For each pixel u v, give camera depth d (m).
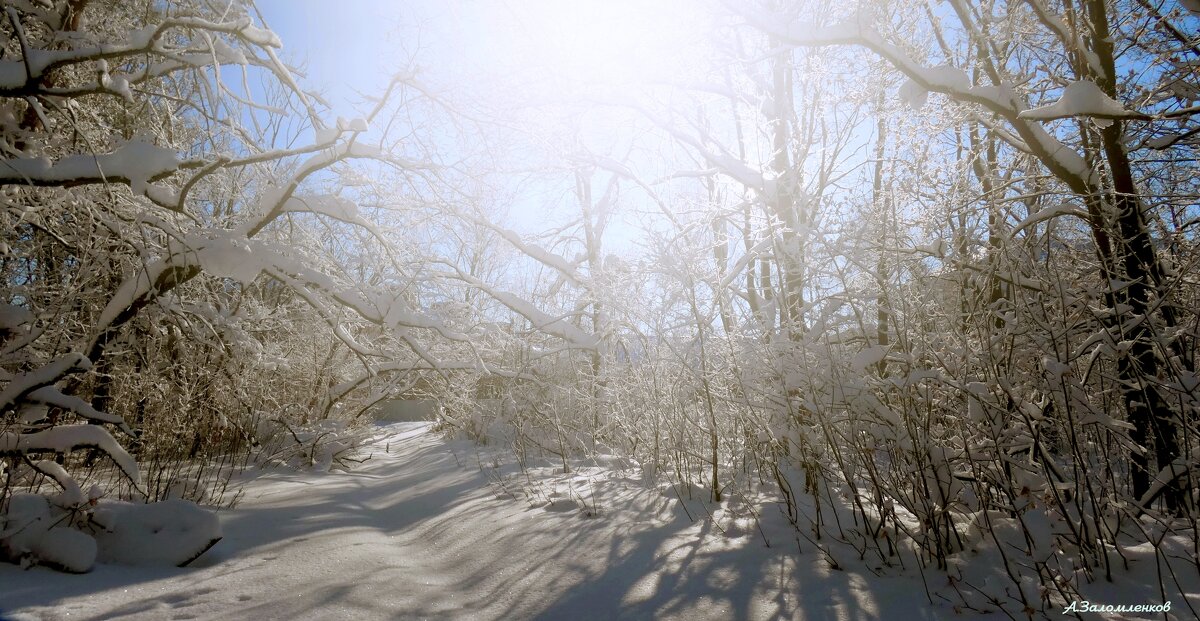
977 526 4.03
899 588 3.59
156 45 5.87
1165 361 3.68
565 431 9.57
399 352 10.90
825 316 4.98
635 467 7.59
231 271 6.94
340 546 5.12
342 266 8.82
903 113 6.11
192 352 8.07
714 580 3.89
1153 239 4.95
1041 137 4.93
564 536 5.05
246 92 7.53
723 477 6.46
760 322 5.64
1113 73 5.10
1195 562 3.27
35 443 5.00
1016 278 4.16
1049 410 4.23
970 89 4.92
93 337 6.88
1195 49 4.93
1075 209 4.86
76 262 7.09
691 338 6.02
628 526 5.14
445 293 10.61
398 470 10.99
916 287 4.57
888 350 4.38
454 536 5.48
